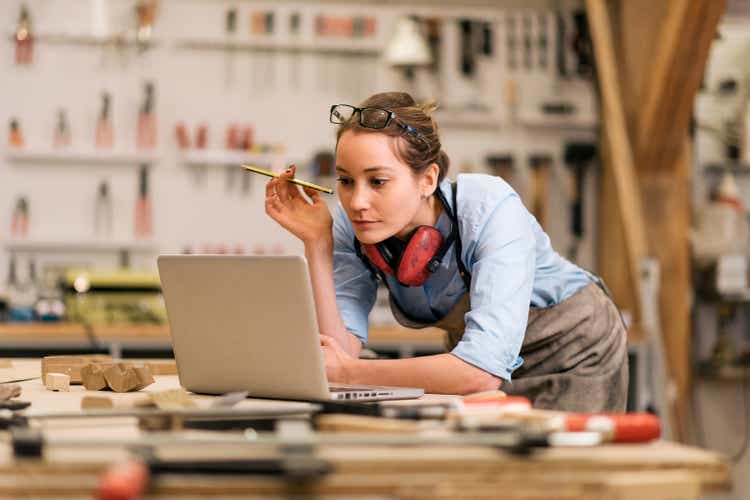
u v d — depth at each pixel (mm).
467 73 7961
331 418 1521
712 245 7457
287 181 2658
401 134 2324
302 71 7855
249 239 7773
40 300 6676
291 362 2055
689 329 7523
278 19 7824
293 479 1114
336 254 2814
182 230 7738
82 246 7680
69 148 7613
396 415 1554
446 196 2525
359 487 1138
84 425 1582
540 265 2740
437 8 7977
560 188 8070
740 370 7469
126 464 1018
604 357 2738
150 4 7695
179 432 1519
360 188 2334
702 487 1215
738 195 7738
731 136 7609
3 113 7621
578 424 1343
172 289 2242
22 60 7637
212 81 7793
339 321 2625
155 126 7738
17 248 7625
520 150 8047
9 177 7633
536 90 8031
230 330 2146
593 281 2857
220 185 7770
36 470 1152
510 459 1182
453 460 1170
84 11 7688
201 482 1109
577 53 8000
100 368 2215
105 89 7715
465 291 2625
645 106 7312
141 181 7707
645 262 6789
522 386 2674
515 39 8023
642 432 1321
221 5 7785
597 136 8062
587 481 1174
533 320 2725
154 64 7758
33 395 2098
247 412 1567
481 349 2270
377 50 7895
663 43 7035
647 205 7422
